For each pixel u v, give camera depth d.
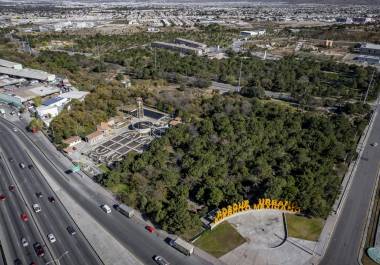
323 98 174.00
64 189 94.25
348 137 123.06
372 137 134.12
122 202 88.69
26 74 192.25
